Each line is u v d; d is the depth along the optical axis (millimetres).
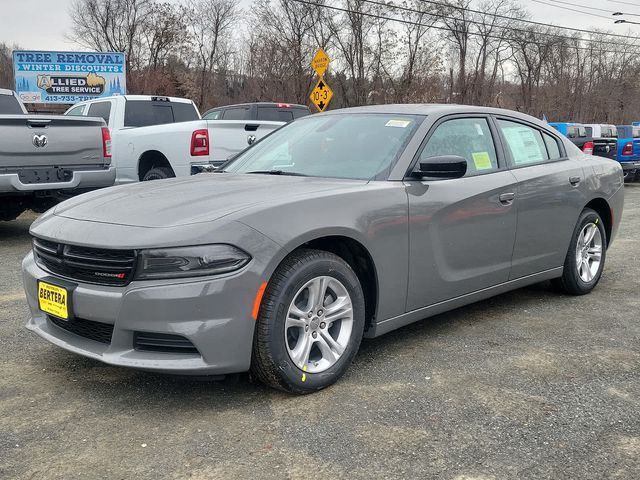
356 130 4289
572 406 3174
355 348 3484
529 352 3969
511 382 3479
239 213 3053
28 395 3258
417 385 3426
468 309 4965
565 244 5051
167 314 2865
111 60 25562
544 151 5051
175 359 2936
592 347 4066
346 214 3383
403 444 2777
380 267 3568
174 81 40531
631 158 17562
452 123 4297
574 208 5055
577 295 5359
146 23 43719
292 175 4039
